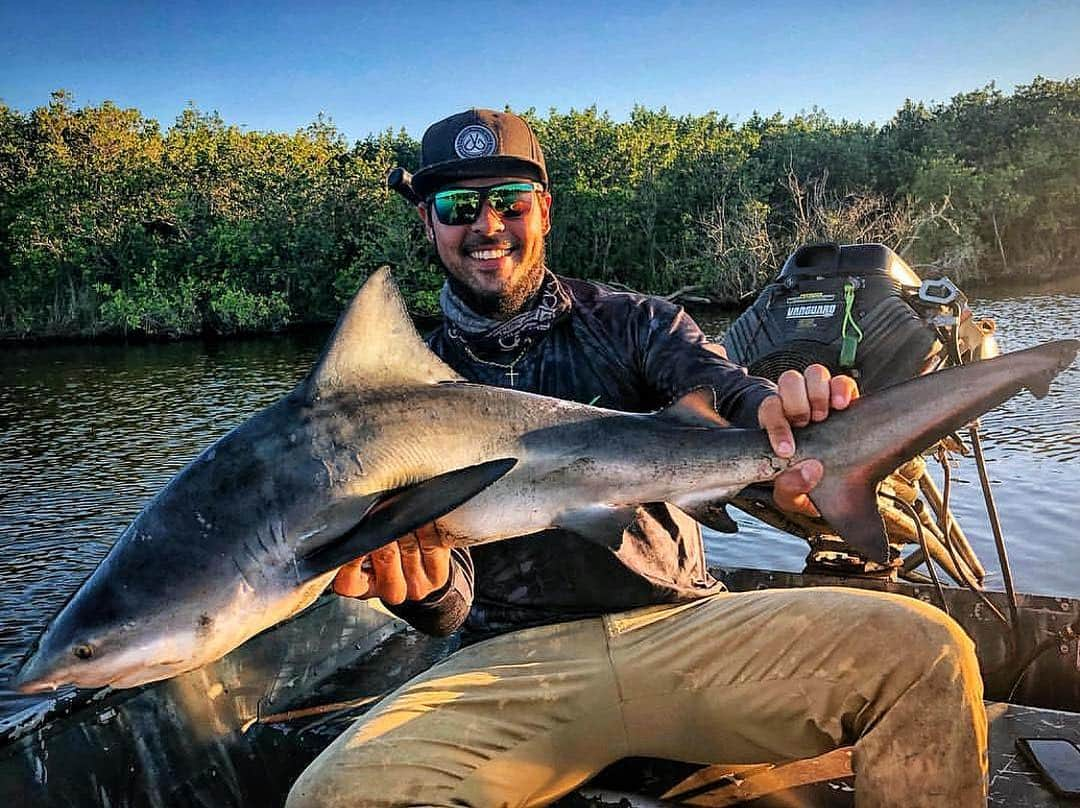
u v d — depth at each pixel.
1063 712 1.29
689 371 1.12
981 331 1.67
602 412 1.02
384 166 23.89
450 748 1.04
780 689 1.01
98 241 21.00
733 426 0.99
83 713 1.14
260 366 13.57
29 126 24.94
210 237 20.92
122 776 1.17
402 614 1.11
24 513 5.55
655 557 1.12
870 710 0.98
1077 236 20.75
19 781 1.05
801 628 1.01
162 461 7.00
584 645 1.09
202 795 1.26
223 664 1.33
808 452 0.95
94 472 6.67
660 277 20.98
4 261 22.06
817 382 0.94
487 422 0.98
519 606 1.15
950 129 24.33
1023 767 1.16
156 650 0.89
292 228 21.14
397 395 0.96
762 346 1.71
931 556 1.81
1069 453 4.79
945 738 0.94
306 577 0.90
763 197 21.23
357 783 1.00
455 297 1.23
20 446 7.78
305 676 1.49
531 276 1.20
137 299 19.97
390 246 20.27
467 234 1.17
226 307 19.52
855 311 1.64
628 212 21.12
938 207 20.27
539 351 1.20
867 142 23.48
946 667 0.95
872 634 0.97
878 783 0.97
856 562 1.74
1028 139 22.89
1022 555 3.32
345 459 0.92
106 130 25.03
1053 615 1.55
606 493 0.98
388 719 1.06
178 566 0.89
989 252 21.02
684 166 21.61
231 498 0.91
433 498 0.87
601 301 1.22
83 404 10.18
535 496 0.98
